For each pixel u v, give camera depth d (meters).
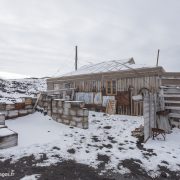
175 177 4.98
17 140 6.57
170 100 11.53
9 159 5.54
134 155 6.32
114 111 14.13
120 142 7.64
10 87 30.28
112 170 5.20
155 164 5.69
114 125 10.38
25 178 4.52
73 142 7.30
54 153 6.15
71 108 9.60
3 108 9.69
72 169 5.13
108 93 14.80
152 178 4.87
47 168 5.11
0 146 6.15
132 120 11.67
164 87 11.63
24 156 5.80
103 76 15.16
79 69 20.00
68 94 17.05
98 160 5.82
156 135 8.52
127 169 5.29
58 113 10.24
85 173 4.95
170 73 14.07
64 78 17.91
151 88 12.73
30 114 11.06
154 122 9.50
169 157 6.26
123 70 14.09
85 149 6.69
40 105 11.64
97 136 8.32
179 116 10.74
